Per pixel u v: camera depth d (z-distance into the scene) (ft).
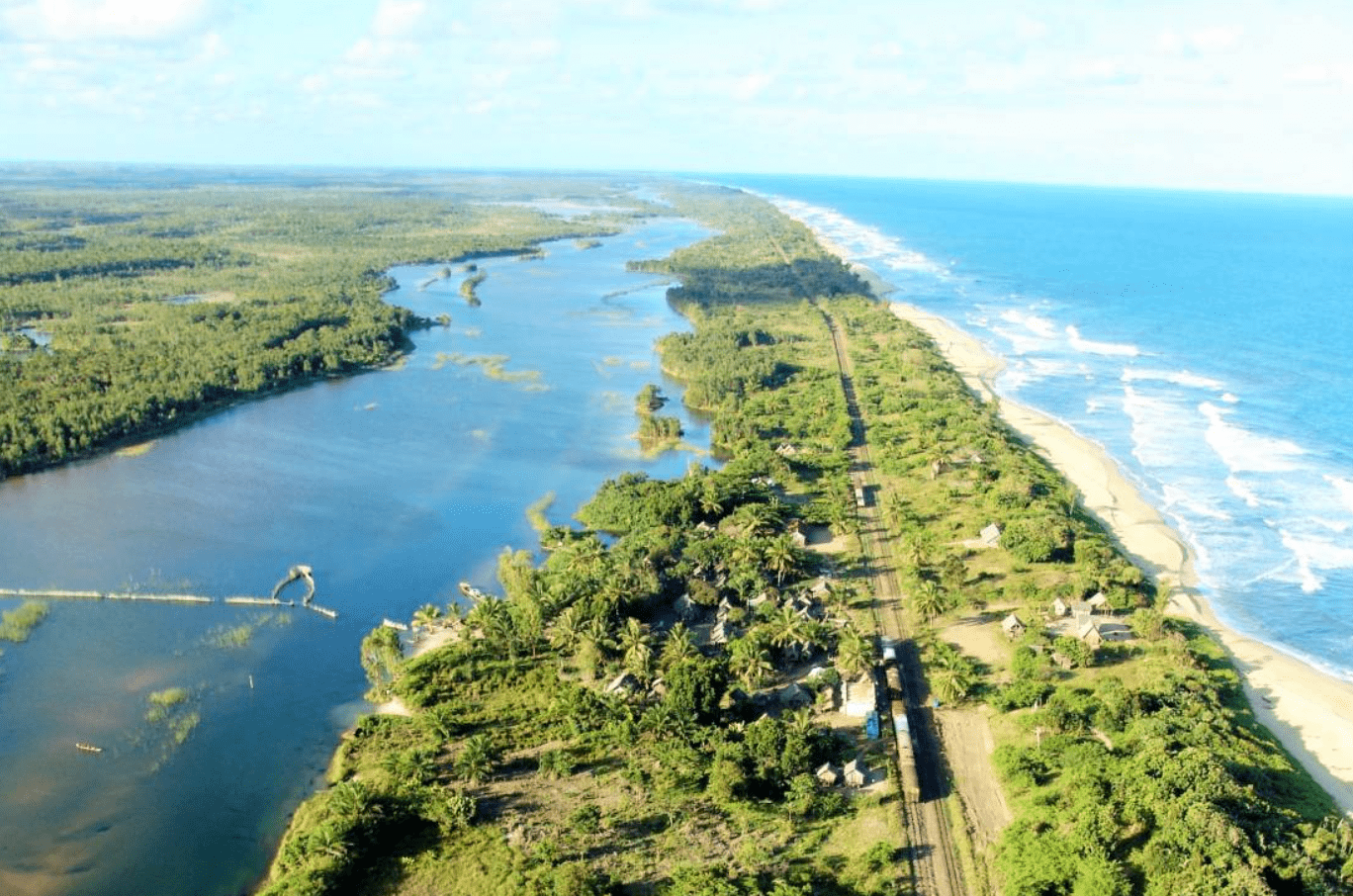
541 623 475.31
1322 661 483.51
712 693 409.49
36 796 379.35
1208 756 357.20
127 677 463.01
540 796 369.09
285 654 487.61
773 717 418.51
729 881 318.65
